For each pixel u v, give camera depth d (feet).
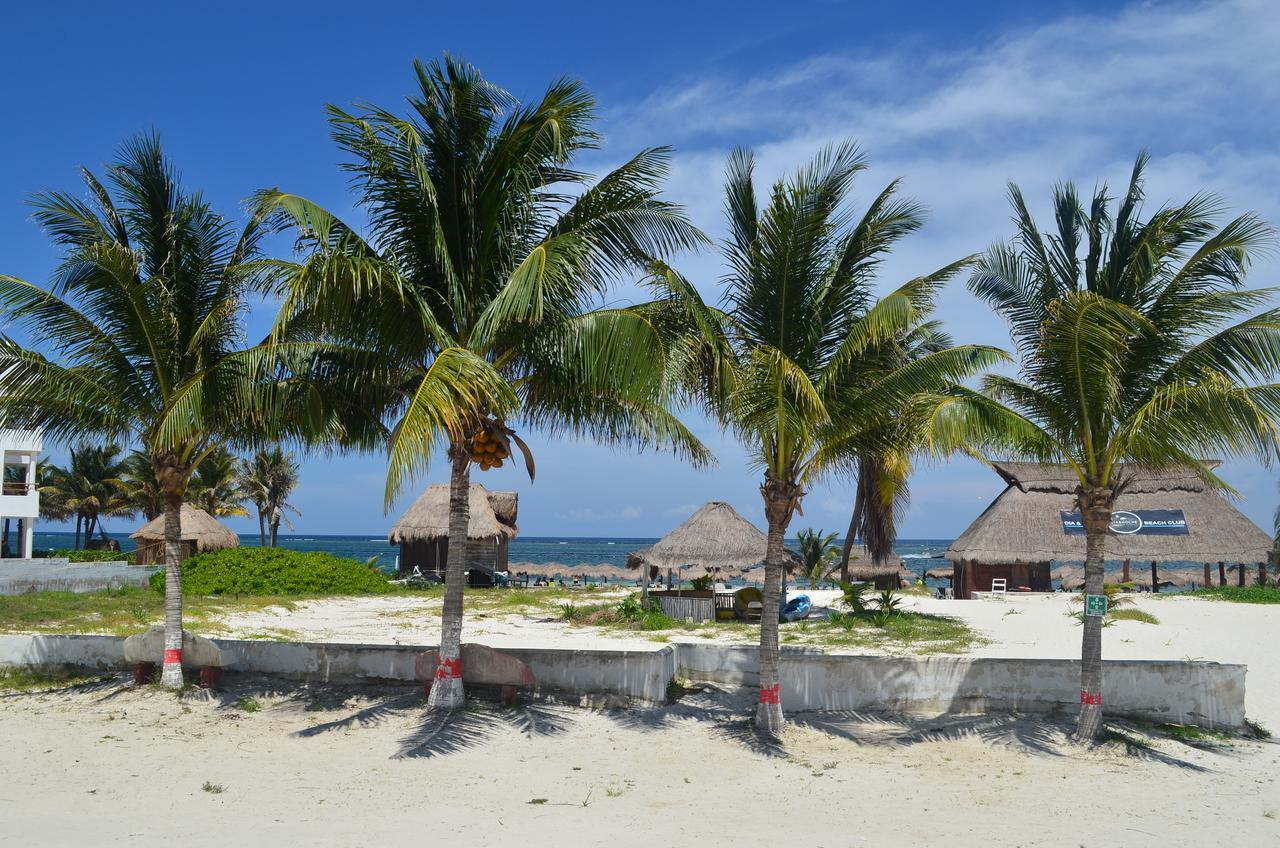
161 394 39.40
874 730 35.86
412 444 27.71
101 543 197.26
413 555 131.75
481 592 109.09
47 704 38.50
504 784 28.86
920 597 96.94
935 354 33.30
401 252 36.19
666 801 27.27
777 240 34.30
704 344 35.32
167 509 40.47
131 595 78.33
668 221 35.55
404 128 33.37
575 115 35.70
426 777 29.35
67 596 73.87
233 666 42.29
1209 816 26.00
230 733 34.35
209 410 37.09
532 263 31.24
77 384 37.40
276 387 37.29
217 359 40.14
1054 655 51.01
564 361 35.06
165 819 24.50
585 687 38.86
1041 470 102.73
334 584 98.58
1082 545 96.43
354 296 32.83
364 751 32.12
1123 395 34.14
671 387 34.27
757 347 33.78
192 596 83.71
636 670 38.55
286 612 75.92
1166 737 34.63
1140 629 61.21
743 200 35.81
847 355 33.60
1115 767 31.04
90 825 23.62
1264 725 36.70
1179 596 89.66
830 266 35.96
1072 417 34.40
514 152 35.86
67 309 37.19
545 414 39.01
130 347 38.83
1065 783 29.27
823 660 38.55
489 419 36.29
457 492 37.29
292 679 41.37
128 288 36.73
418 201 35.42
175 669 40.11
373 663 40.68
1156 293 34.35
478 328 33.47
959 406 33.60
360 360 36.88
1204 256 32.71
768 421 33.91
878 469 84.58
